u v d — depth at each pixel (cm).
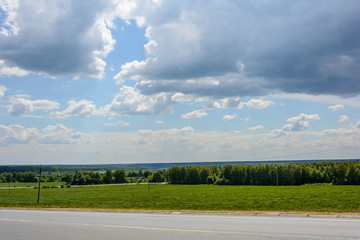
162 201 4675
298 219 1825
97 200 5106
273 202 3947
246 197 5228
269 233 1337
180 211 2472
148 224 1684
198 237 1281
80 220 1916
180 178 14962
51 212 2514
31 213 2436
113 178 16512
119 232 1440
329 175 11825
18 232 1503
